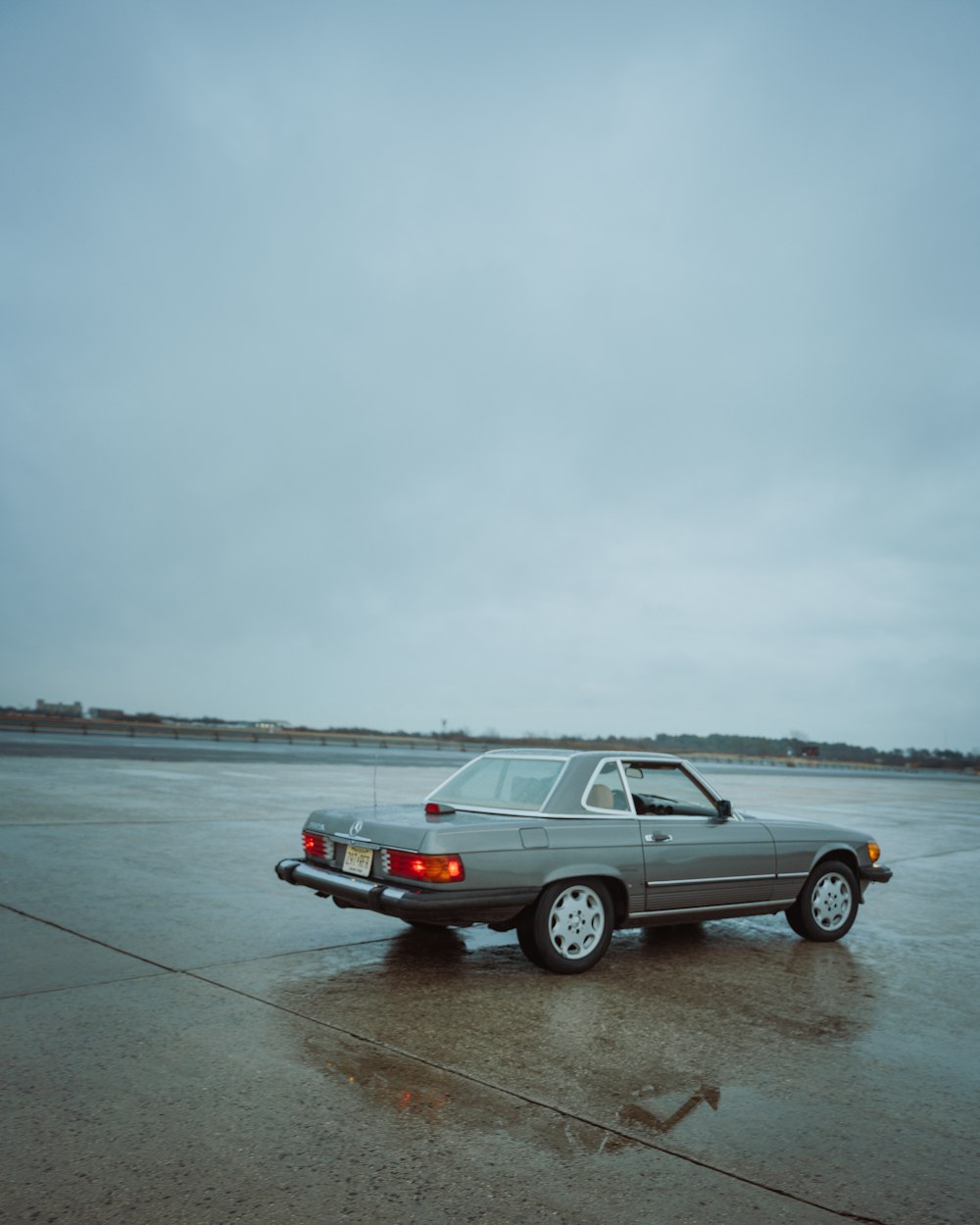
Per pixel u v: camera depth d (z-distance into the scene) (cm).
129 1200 287
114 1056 405
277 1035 441
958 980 613
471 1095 378
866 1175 322
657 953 650
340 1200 291
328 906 759
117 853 984
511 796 620
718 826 652
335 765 3284
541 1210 290
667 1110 371
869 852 732
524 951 583
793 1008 524
